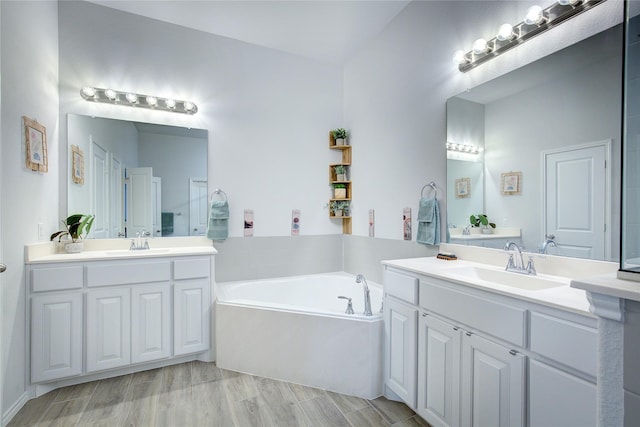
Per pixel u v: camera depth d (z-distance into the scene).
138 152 2.68
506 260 1.78
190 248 2.67
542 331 1.12
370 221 3.03
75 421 1.74
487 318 1.33
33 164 2.01
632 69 0.82
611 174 1.35
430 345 1.64
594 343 0.97
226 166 2.98
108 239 2.54
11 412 1.76
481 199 1.95
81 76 2.49
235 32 2.92
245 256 3.05
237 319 2.33
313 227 3.36
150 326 2.24
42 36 2.17
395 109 2.71
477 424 1.37
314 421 1.76
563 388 1.05
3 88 1.71
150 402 1.92
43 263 1.96
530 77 1.68
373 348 2.00
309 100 3.36
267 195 3.15
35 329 1.94
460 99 2.11
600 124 1.39
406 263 1.93
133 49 2.65
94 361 2.09
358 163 3.23
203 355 2.47
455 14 2.14
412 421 1.77
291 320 2.19
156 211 2.72
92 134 2.52
